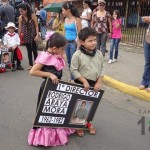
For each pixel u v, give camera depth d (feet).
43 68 13.50
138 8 44.21
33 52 28.84
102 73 14.90
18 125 16.24
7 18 32.86
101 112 18.48
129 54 35.12
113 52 32.83
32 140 14.10
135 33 40.65
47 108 13.61
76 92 13.94
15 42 28.14
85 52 14.38
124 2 46.52
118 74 26.22
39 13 49.85
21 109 18.52
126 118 17.71
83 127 15.11
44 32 48.80
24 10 27.45
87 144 14.46
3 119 16.97
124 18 45.47
